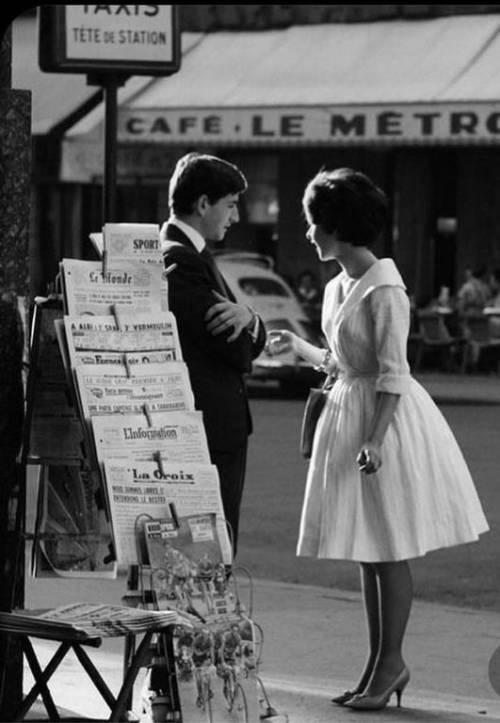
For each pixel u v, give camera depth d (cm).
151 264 709
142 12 1193
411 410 823
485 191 3438
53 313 699
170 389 697
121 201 3656
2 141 714
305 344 866
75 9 1173
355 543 819
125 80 1198
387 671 818
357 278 830
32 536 696
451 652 945
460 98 3128
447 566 1238
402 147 3472
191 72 3444
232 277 2620
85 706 788
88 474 700
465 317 3175
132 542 673
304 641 969
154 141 3309
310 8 3516
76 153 3244
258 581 1173
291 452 1891
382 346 814
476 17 3375
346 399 827
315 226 830
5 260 715
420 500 818
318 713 806
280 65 3412
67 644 659
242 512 1476
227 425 795
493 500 1536
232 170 812
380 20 3453
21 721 664
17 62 3125
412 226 3488
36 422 696
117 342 692
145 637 655
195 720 669
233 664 680
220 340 788
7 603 694
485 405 2514
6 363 710
